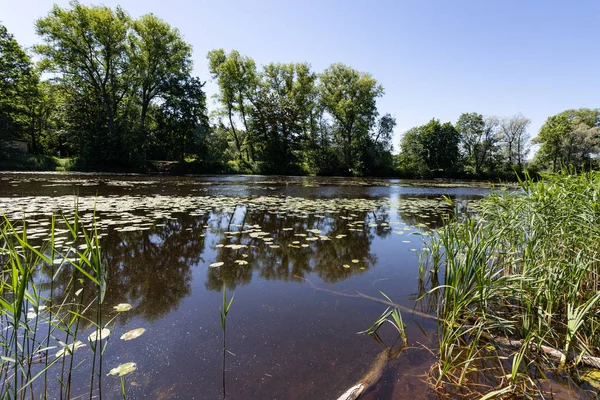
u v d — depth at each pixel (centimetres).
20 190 909
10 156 2052
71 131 2286
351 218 661
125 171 2352
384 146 3666
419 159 3728
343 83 3334
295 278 303
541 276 226
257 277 303
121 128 2325
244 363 164
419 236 502
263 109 3150
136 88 2505
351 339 192
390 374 157
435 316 228
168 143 2873
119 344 179
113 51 2272
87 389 141
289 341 188
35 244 372
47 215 538
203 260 352
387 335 198
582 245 239
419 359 172
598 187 259
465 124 4334
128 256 356
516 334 205
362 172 3381
